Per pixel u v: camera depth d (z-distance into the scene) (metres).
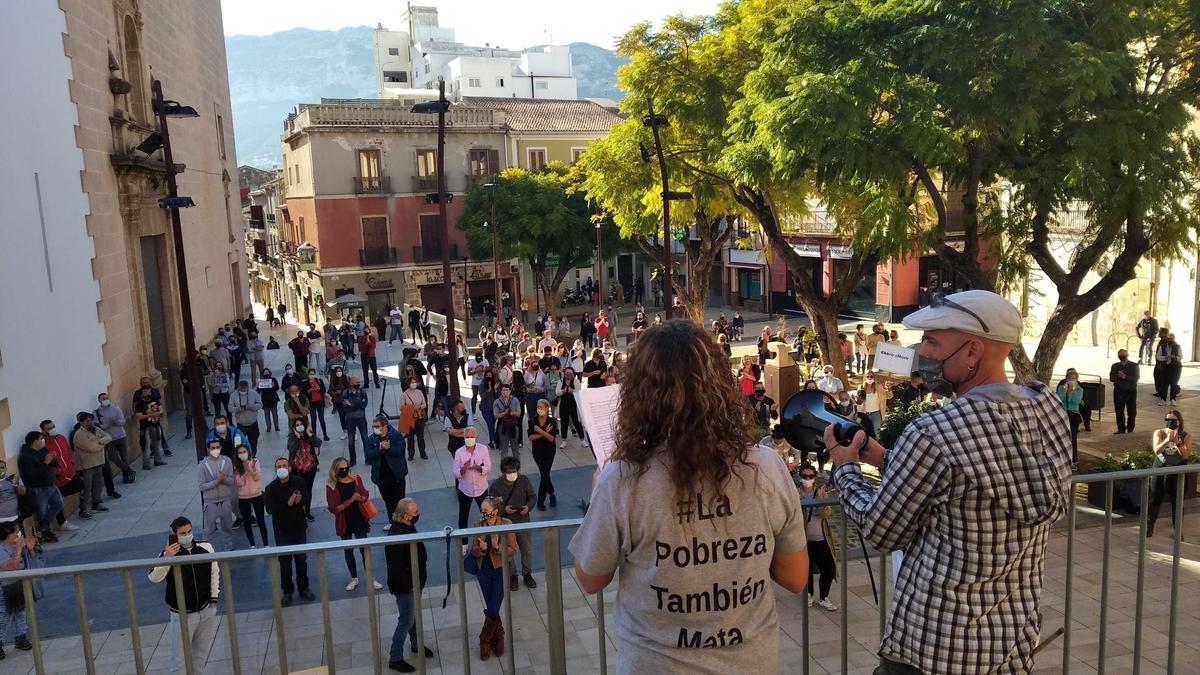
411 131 46.41
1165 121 11.95
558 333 35.59
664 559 1.96
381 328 40.50
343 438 20.02
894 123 13.02
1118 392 17.78
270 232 64.25
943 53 12.03
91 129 17.22
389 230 46.59
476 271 49.03
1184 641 7.83
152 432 17.98
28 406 13.52
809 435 2.70
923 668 2.29
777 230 20.05
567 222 44.50
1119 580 9.41
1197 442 16.86
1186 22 12.80
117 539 13.36
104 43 18.34
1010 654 2.28
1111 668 7.36
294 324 52.72
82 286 16.27
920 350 2.43
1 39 13.34
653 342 1.99
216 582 8.17
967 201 13.93
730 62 18.77
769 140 13.41
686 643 2.00
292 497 10.38
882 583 2.87
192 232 27.72
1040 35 11.32
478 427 20.09
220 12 36.00
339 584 10.91
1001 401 2.21
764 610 2.10
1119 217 12.85
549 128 50.78
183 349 24.16
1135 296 26.23
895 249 14.01
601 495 2.01
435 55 86.00
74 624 9.99
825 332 20.19
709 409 1.93
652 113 18.30
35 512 12.93
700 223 26.02
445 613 9.84
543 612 9.55
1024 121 11.78
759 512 2.00
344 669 8.73
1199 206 13.09
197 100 29.62
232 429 13.97
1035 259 14.41
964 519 2.18
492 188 42.00
